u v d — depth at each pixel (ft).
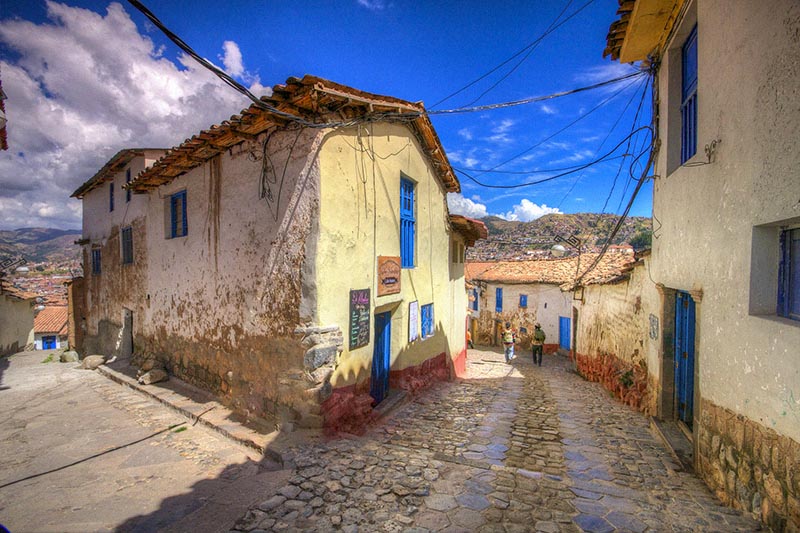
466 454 16.66
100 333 44.96
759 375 11.34
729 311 13.15
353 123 18.74
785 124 10.18
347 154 19.51
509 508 12.10
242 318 21.25
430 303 31.19
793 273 11.07
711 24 14.75
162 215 29.45
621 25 19.72
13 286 70.03
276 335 19.17
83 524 11.21
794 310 10.97
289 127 18.95
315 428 17.54
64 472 14.84
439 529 10.94
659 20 18.56
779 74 10.41
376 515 11.59
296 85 16.49
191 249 25.80
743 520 11.54
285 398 18.48
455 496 12.76
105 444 17.69
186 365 26.53
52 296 118.93
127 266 36.91
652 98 22.03
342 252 19.07
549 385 36.11
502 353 72.28
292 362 18.39
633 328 28.19
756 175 11.56
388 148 23.18
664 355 20.59
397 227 24.44
